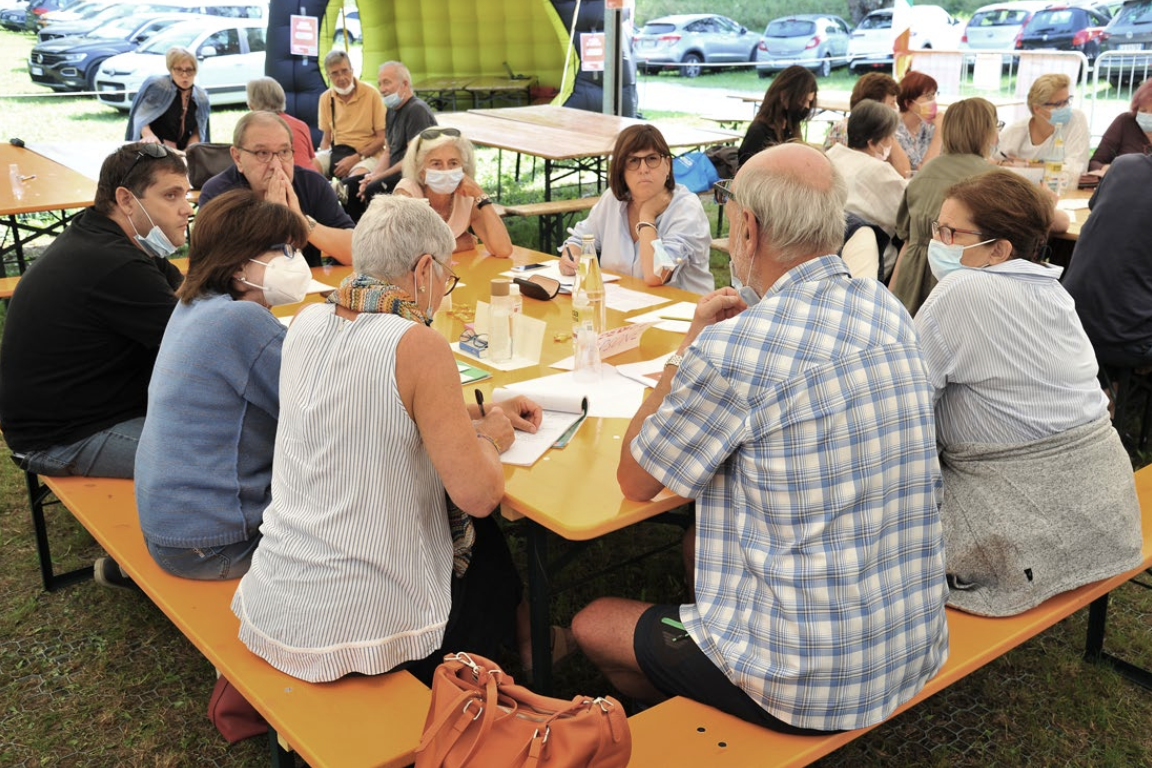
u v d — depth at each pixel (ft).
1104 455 8.02
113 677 9.71
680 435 6.45
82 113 49.98
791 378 6.11
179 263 15.01
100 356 9.90
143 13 55.21
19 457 10.12
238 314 7.91
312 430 6.90
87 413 10.02
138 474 8.25
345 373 6.76
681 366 6.38
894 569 6.41
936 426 8.30
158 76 26.63
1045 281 7.92
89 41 52.16
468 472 6.79
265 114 13.46
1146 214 12.57
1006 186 8.02
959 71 36.86
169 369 8.04
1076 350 7.98
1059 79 18.39
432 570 7.19
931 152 22.11
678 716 6.70
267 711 6.67
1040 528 7.85
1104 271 12.88
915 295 14.65
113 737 8.93
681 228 13.09
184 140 27.12
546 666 8.13
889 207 16.07
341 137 28.81
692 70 64.03
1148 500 9.77
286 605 6.98
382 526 6.80
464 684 5.93
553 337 10.87
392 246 7.07
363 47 47.34
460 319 11.50
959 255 8.22
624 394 9.15
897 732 8.97
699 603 6.73
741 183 6.49
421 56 47.73
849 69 63.41
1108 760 8.57
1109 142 19.48
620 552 11.93
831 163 6.48
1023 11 54.85
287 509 7.13
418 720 6.58
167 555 8.17
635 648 7.10
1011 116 35.68
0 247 21.86
